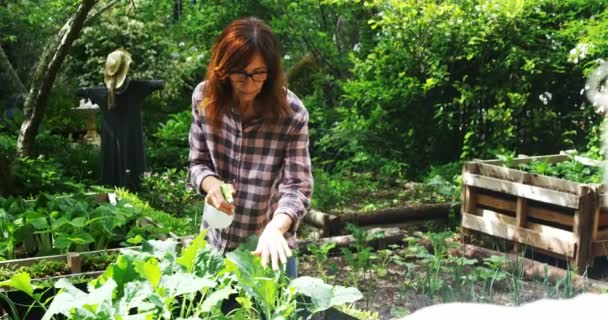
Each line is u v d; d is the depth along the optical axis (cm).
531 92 920
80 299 217
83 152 1012
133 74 1296
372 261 627
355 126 966
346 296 215
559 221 609
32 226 459
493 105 935
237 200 302
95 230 472
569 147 898
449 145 962
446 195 790
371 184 844
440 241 595
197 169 300
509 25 914
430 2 967
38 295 258
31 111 895
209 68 285
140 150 847
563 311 70
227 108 289
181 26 1478
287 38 1389
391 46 966
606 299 71
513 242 671
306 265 611
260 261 225
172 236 459
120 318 210
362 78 994
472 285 512
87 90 841
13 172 745
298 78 1319
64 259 409
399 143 970
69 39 861
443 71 921
